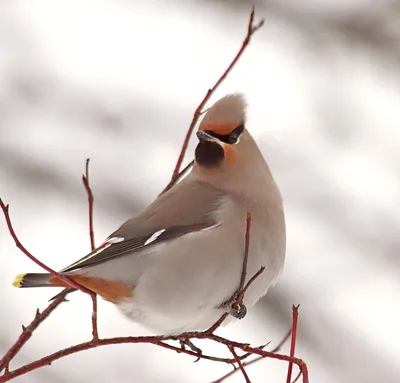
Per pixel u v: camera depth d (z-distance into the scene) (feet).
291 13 59.41
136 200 55.11
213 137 29.53
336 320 49.62
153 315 28.86
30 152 56.34
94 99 58.08
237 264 28.78
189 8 61.36
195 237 28.73
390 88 58.13
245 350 24.34
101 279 28.30
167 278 28.58
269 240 29.37
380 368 48.44
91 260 28.22
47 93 58.29
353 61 58.59
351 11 58.80
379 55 58.54
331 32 59.06
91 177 55.52
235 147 29.60
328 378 48.26
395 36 58.39
